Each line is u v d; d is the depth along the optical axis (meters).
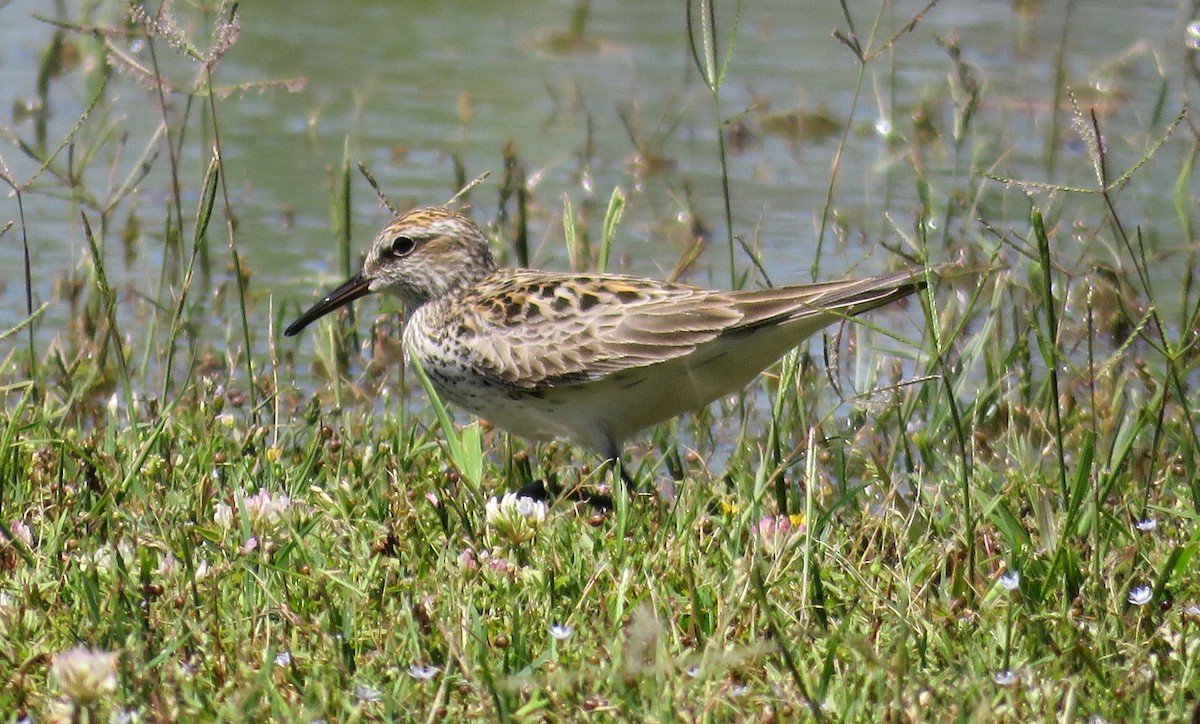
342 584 8.55
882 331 10.18
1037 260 11.59
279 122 20.47
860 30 23.50
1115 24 23.58
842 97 21.22
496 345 11.62
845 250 16.80
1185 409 10.42
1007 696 7.58
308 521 9.41
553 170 19.22
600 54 23.06
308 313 13.00
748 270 14.17
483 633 8.01
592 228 17.69
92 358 13.92
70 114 20.03
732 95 21.36
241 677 7.62
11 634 8.00
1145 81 21.23
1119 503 10.54
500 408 11.88
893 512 9.89
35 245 16.97
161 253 17.06
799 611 8.55
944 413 11.80
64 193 17.81
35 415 11.10
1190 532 10.10
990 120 20.30
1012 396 13.04
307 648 8.05
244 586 8.52
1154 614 8.72
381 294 14.74
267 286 16.23
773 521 9.46
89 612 8.19
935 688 7.64
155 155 15.48
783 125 20.47
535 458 12.77
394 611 8.45
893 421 13.29
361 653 8.04
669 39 23.73
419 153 19.58
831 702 7.54
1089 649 8.22
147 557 8.78
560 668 7.67
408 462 10.92
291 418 12.26
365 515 9.96
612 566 9.02
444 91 21.62
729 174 19.27
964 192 17.42
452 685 7.61
